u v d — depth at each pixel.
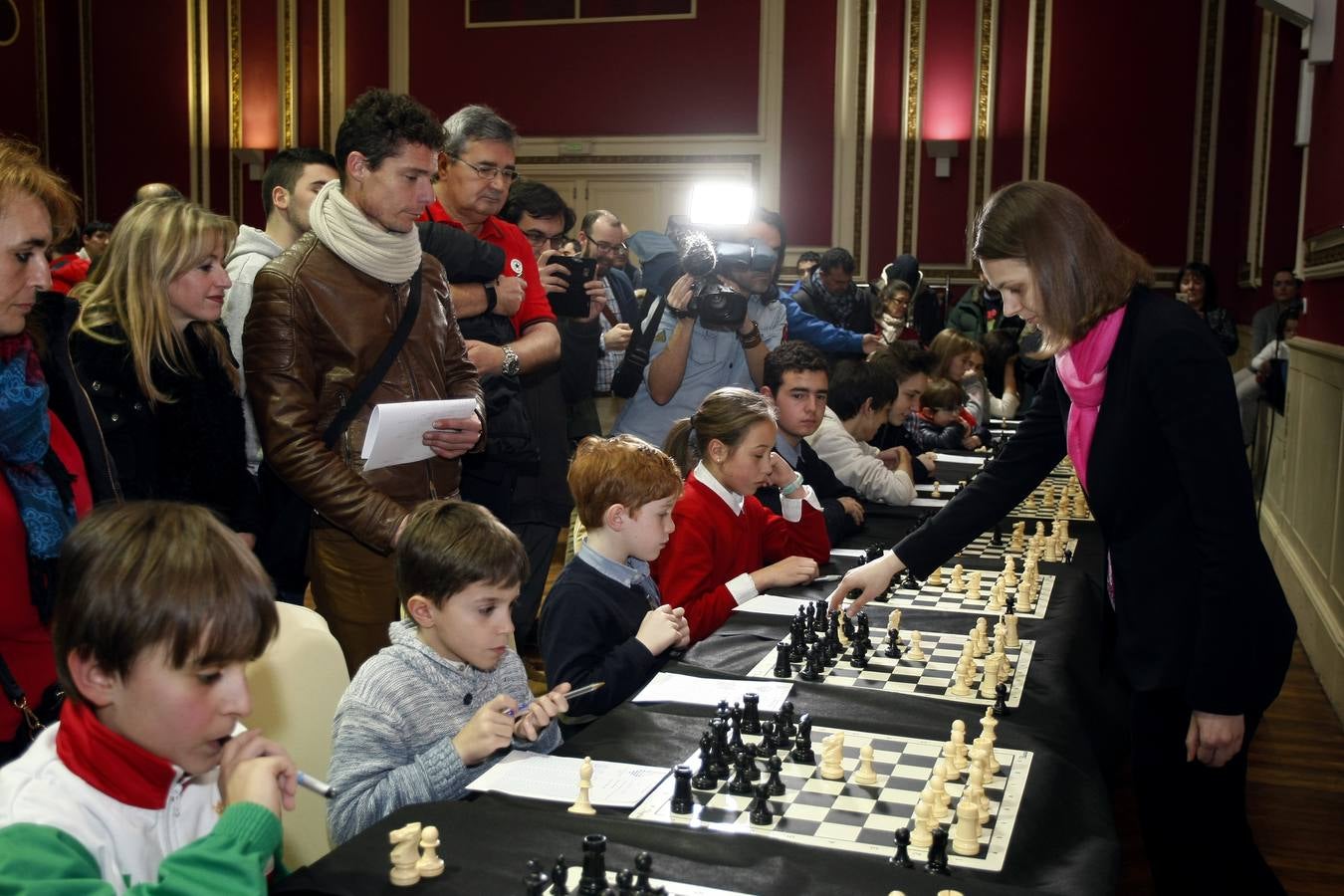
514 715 1.81
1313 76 5.61
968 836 1.52
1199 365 1.83
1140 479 1.92
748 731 1.93
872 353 5.33
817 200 10.63
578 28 10.90
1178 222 9.92
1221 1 9.66
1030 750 1.87
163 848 1.29
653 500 2.39
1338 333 4.61
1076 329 1.90
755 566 3.07
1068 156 10.09
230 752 1.26
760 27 10.57
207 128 11.59
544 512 4.06
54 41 11.50
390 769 1.78
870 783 1.71
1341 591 4.27
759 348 4.34
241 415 2.51
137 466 2.30
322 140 11.42
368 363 2.61
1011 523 3.95
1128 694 2.63
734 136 10.70
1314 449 5.11
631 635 2.40
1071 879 1.49
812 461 4.05
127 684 1.20
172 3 11.51
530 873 1.32
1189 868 2.01
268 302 2.51
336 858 1.45
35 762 1.26
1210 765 1.89
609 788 1.69
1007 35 10.16
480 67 11.10
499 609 1.84
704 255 4.05
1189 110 9.84
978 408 6.18
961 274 10.40
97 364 2.26
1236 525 1.81
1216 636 1.82
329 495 2.49
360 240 2.55
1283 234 7.46
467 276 3.13
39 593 1.84
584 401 4.97
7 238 1.71
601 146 10.93
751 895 1.37
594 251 5.05
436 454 2.61
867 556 3.15
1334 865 3.06
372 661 1.87
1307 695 4.46
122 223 2.35
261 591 1.24
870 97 10.42
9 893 1.09
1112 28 9.93
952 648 2.45
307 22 11.35
